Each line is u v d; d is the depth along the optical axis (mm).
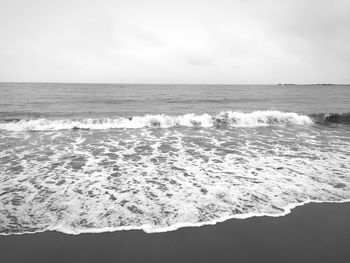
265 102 31594
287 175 7285
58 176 7066
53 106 23859
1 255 3900
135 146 10617
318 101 33906
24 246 4105
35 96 36656
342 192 6152
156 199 5688
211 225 4734
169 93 50500
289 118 17391
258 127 15656
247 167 8008
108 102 28922
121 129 14453
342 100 36062
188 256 3959
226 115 16797
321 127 15828
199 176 7199
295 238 4414
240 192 6094
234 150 10094
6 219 4789
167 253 4016
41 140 11422
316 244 4270
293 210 5293
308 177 7117
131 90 61844
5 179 6762
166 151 9891
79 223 4715
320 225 4797
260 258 3934
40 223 4691
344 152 9852
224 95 46281
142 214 5039
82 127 14547
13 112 18953
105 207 5289
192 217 4969
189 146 10703
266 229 4648
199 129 14719
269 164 8320
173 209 5246
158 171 7605
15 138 11742
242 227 4691
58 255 3936
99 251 4031
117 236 4387
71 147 10297
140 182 6719
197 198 5754
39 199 5605
